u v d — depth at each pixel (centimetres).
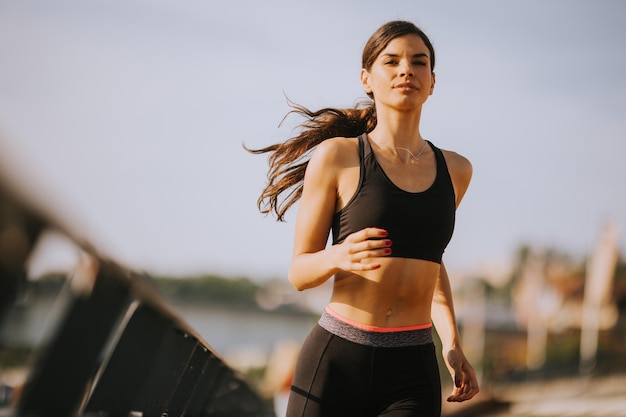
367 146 330
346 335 324
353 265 287
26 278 151
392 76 332
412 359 326
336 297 333
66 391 207
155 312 288
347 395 323
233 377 769
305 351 334
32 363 188
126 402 287
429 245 326
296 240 330
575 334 6238
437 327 370
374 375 322
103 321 215
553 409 1923
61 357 197
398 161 331
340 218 327
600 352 5156
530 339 6159
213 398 636
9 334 163
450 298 371
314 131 388
